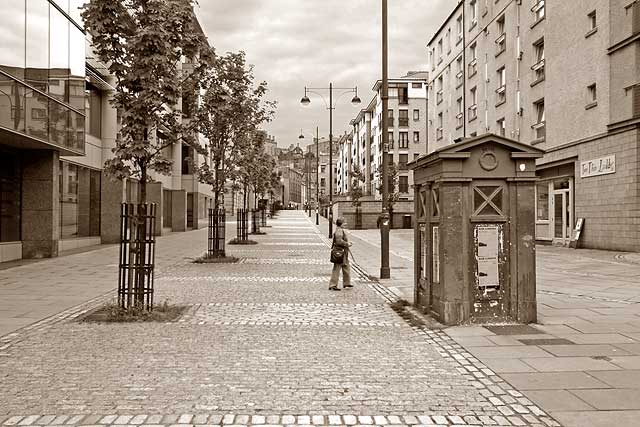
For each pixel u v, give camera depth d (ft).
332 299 36.76
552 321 28.58
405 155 250.57
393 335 26.07
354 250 82.43
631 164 65.92
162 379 18.88
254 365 20.76
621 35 68.03
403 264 60.85
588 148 75.00
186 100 37.27
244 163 69.46
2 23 49.34
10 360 21.25
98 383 18.39
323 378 19.17
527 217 28.12
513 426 14.93
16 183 61.67
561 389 17.94
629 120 65.82
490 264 28.02
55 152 63.00
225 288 41.50
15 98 50.90
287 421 15.16
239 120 66.03
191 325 28.07
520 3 98.89
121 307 29.99
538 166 88.53
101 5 30.45
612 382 18.63
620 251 67.72
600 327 27.14
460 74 136.15
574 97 79.10
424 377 19.34
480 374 19.67
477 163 27.91
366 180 271.90
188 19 32.09
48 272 50.08
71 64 63.98
